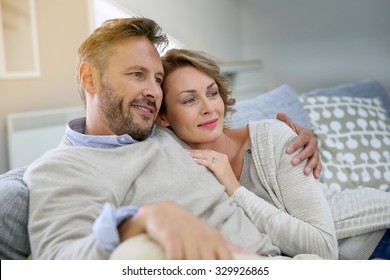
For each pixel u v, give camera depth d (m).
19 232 1.43
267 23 5.24
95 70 1.57
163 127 1.76
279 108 2.66
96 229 1.01
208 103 1.65
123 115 1.55
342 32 4.88
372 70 4.80
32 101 3.83
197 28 4.25
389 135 2.87
